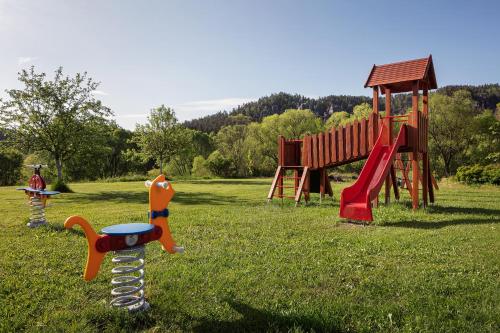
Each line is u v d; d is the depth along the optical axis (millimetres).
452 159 47812
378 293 4809
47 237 8492
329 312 4219
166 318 4137
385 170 11008
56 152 22969
